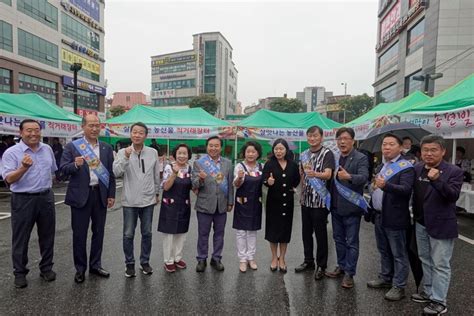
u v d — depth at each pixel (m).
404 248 3.37
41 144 3.70
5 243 5.12
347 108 51.47
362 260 4.58
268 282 3.78
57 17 30.52
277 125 13.14
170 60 69.31
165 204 4.01
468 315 3.07
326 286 3.69
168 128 12.61
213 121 13.65
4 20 24.44
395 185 3.19
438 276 3.04
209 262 4.40
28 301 3.24
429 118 6.88
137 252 4.78
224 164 4.21
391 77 30.27
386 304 3.29
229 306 3.22
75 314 3.02
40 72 28.38
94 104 37.50
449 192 2.85
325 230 3.87
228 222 6.94
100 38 38.06
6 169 3.44
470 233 6.10
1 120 8.67
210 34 65.38
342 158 3.78
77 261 3.70
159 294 3.44
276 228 4.00
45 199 3.66
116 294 3.42
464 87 6.66
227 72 69.50
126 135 12.39
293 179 4.05
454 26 21.62
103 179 3.78
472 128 5.88
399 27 27.77
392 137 3.34
